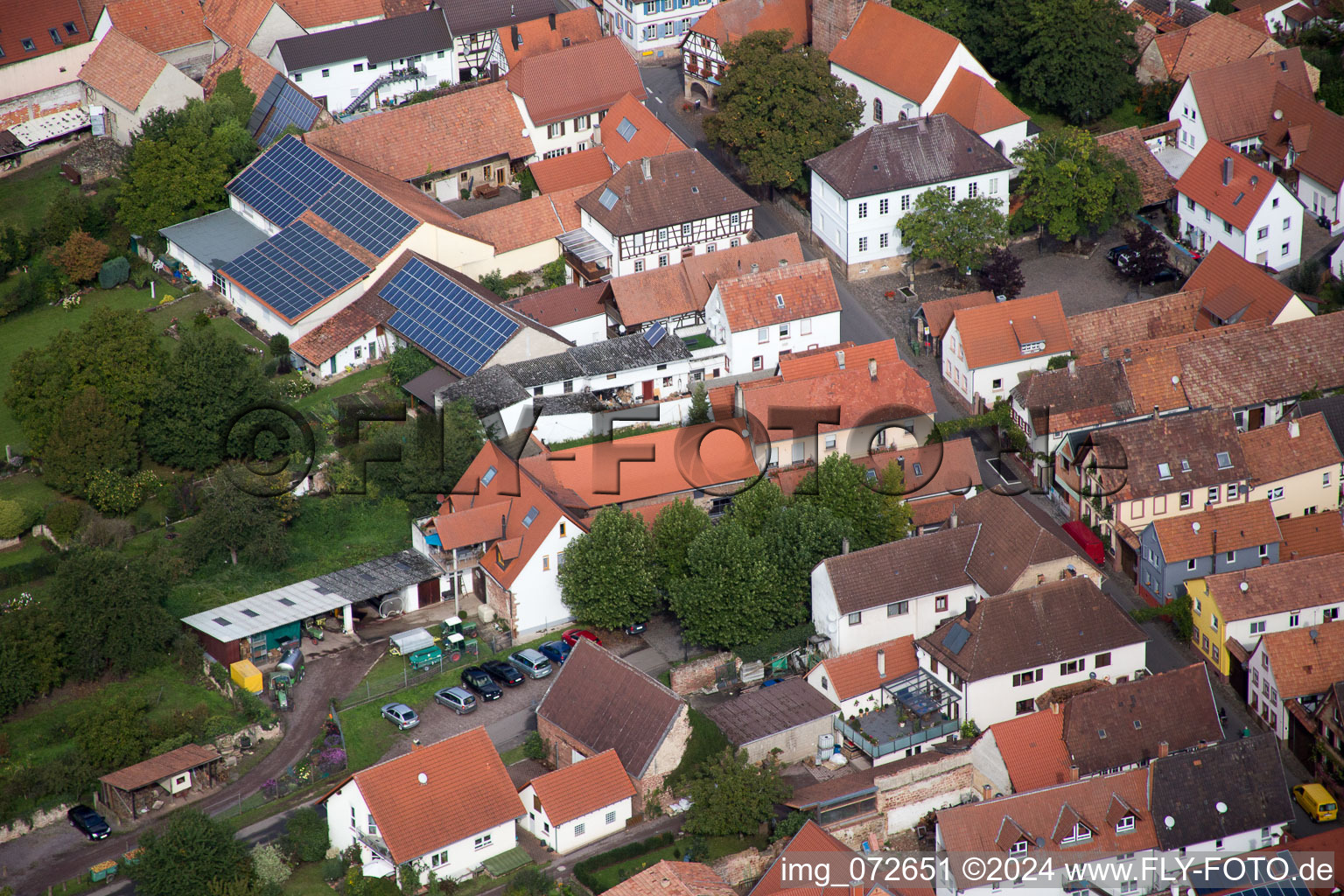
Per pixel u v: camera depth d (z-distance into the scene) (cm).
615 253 16162
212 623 12369
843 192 16012
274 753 11650
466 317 14925
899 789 11100
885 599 12188
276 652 12431
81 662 12138
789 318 15200
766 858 10706
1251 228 15812
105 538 13162
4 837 11006
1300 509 13612
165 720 11756
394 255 15650
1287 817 10938
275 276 15575
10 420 14700
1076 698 11306
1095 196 16012
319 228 16025
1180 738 11381
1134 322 15050
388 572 13000
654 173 16338
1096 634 11962
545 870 10725
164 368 14038
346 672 12306
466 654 12519
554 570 12625
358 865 10650
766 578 12138
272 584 12988
